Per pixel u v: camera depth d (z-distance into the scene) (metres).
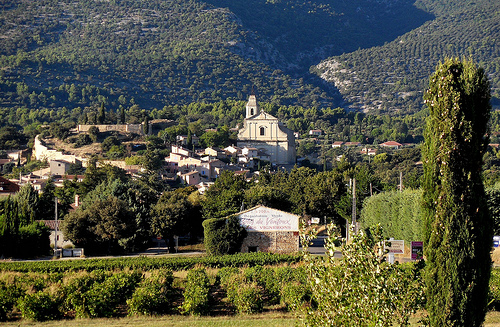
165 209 103.62
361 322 29.75
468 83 34.03
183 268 71.00
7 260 90.69
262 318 52.38
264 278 58.78
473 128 33.81
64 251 95.81
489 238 34.09
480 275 33.62
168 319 52.66
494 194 83.00
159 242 117.31
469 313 33.44
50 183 142.62
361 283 29.81
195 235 117.56
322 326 30.78
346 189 122.88
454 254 33.56
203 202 118.88
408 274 40.91
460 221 33.69
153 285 55.47
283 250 89.69
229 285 57.28
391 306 30.06
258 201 117.88
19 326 50.75
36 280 60.06
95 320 52.31
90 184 153.50
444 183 33.94
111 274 62.22
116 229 97.75
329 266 31.14
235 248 88.06
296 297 52.03
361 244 30.38
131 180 172.75
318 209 121.12
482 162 34.06
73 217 99.25
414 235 83.62
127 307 56.56
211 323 50.16
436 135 34.47
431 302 34.06
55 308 53.69
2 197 131.50
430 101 35.19
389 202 94.56
